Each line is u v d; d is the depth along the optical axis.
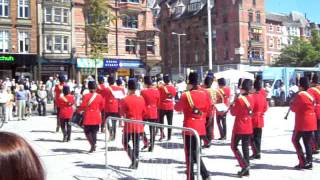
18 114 23.80
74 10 49.16
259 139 11.49
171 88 14.47
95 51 45.59
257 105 11.23
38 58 46.12
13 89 27.41
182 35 80.56
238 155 9.51
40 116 26.00
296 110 10.15
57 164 11.19
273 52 81.12
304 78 10.16
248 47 73.81
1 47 44.41
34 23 46.22
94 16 45.09
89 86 12.75
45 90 27.95
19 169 1.46
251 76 29.00
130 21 54.81
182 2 84.44
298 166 10.34
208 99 8.66
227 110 13.80
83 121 12.68
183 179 8.76
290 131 17.72
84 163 11.34
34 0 46.19
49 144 14.59
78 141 15.34
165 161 9.30
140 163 9.58
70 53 48.44
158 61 56.28
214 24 76.88
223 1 75.38
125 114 10.41
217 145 13.94
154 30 55.69
